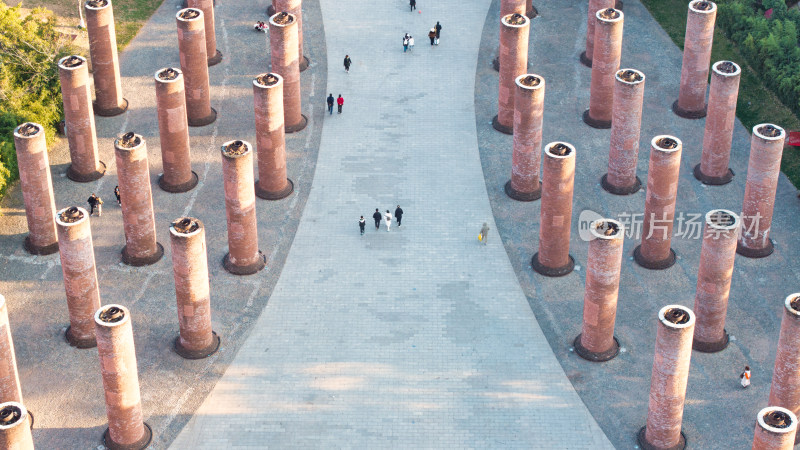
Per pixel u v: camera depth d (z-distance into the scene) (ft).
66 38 290.56
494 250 238.27
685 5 312.09
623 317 221.66
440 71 291.99
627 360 212.23
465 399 204.33
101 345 183.93
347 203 250.78
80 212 205.26
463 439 197.16
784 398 194.08
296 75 265.75
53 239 234.79
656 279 230.68
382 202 251.19
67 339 215.10
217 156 263.08
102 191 252.01
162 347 214.28
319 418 200.85
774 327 219.41
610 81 266.77
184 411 201.87
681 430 198.59
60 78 242.99
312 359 212.23
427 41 302.25
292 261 234.99
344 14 313.53
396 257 236.63
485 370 210.18
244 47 299.58
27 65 266.57
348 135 270.67
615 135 246.68
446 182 256.93
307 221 245.65
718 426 199.72
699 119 273.75
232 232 226.79
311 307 223.71
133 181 222.89
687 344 183.21
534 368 210.79
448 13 314.14
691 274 231.91
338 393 205.46
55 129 268.41
